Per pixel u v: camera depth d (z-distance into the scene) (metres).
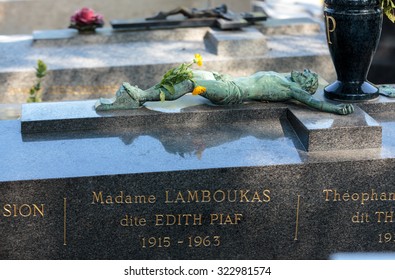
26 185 5.05
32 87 8.57
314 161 5.22
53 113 5.74
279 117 5.80
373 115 5.90
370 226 5.38
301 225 5.33
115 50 9.31
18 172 5.11
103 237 5.21
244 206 5.25
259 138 5.53
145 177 5.11
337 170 5.24
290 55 9.04
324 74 9.11
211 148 5.39
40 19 12.70
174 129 5.66
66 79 8.72
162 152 5.34
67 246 5.20
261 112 5.77
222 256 5.33
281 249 5.36
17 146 5.43
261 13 10.23
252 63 8.97
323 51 9.18
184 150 5.36
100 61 8.90
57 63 8.88
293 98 5.80
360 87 5.92
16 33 12.69
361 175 5.27
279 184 5.23
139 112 5.72
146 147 5.40
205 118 5.74
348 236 5.38
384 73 10.61
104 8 12.83
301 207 5.29
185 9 9.84
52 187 5.07
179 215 5.22
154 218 5.21
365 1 5.65
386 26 10.44
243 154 5.31
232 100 5.78
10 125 5.78
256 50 9.10
